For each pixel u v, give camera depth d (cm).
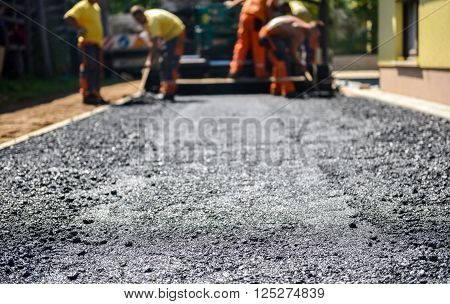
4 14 1317
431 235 220
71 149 439
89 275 192
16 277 191
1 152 427
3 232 237
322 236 223
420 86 716
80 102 857
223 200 282
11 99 923
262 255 205
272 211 260
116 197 293
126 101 821
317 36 908
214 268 194
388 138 453
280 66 848
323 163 367
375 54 1712
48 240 227
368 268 190
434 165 346
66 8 1555
